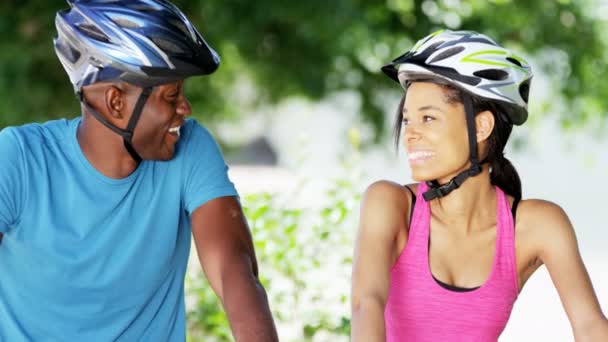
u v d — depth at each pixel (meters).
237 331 5.33
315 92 21.16
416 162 5.82
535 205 6.03
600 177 52.50
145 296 5.55
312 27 18.67
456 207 5.91
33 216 5.37
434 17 21.53
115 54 5.18
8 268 5.45
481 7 21.94
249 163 43.19
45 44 17.61
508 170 6.04
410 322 5.89
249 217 9.40
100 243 5.41
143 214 5.50
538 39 22.84
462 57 5.67
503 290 5.90
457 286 5.88
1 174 5.32
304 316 9.18
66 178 5.43
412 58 5.77
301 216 9.38
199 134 5.76
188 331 9.66
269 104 24.52
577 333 5.88
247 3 18.00
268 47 20.67
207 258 5.58
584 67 23.52
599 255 29.47
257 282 5.48
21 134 5.47
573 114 24.20
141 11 5.21
